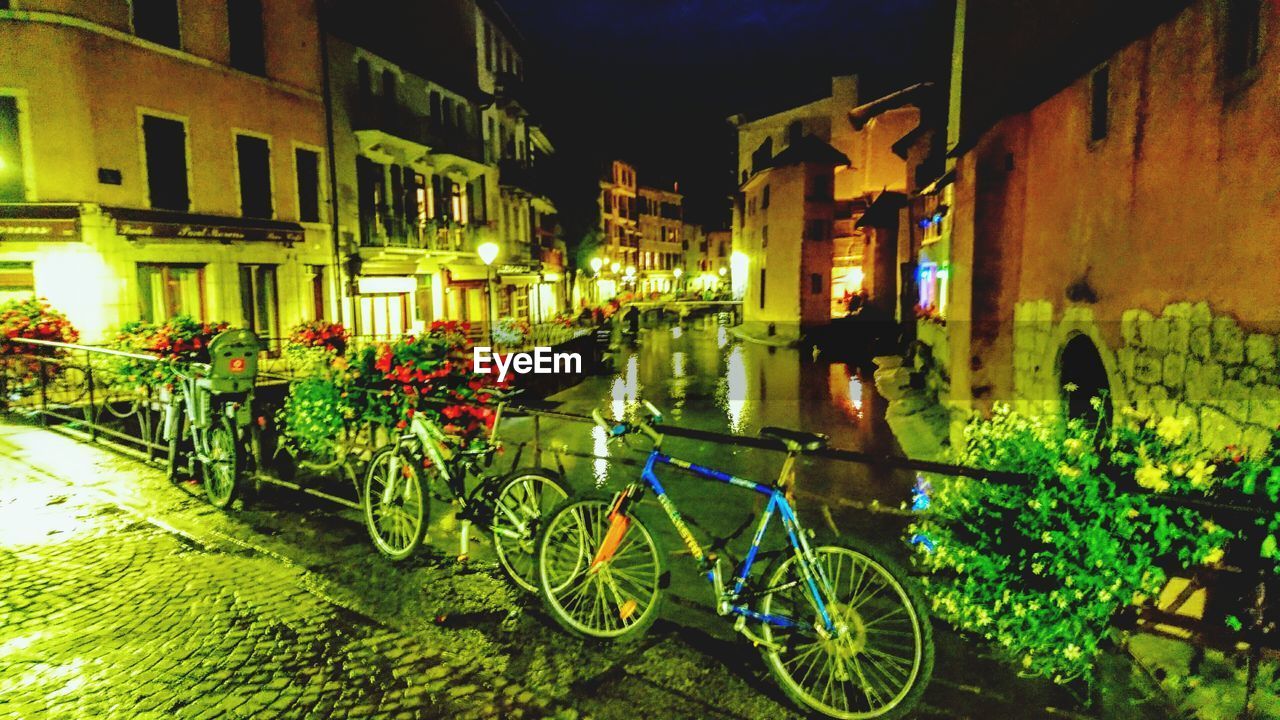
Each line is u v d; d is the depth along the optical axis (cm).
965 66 1048
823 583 312
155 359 638
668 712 317
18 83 1292
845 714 307
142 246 1435
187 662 352
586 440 1070
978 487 342
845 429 1201
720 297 7819
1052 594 302
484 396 575
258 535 518
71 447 764
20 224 1273
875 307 2877
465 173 2828
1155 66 513
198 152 1584
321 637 378
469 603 418
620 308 4453
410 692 331
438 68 2655
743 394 1594
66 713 312
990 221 867
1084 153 652
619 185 7188
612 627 383
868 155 3269
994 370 891
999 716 310
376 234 2180
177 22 1541
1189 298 462
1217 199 429
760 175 3036
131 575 448
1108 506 292
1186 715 299
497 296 3155
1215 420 429
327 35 1969
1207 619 298
